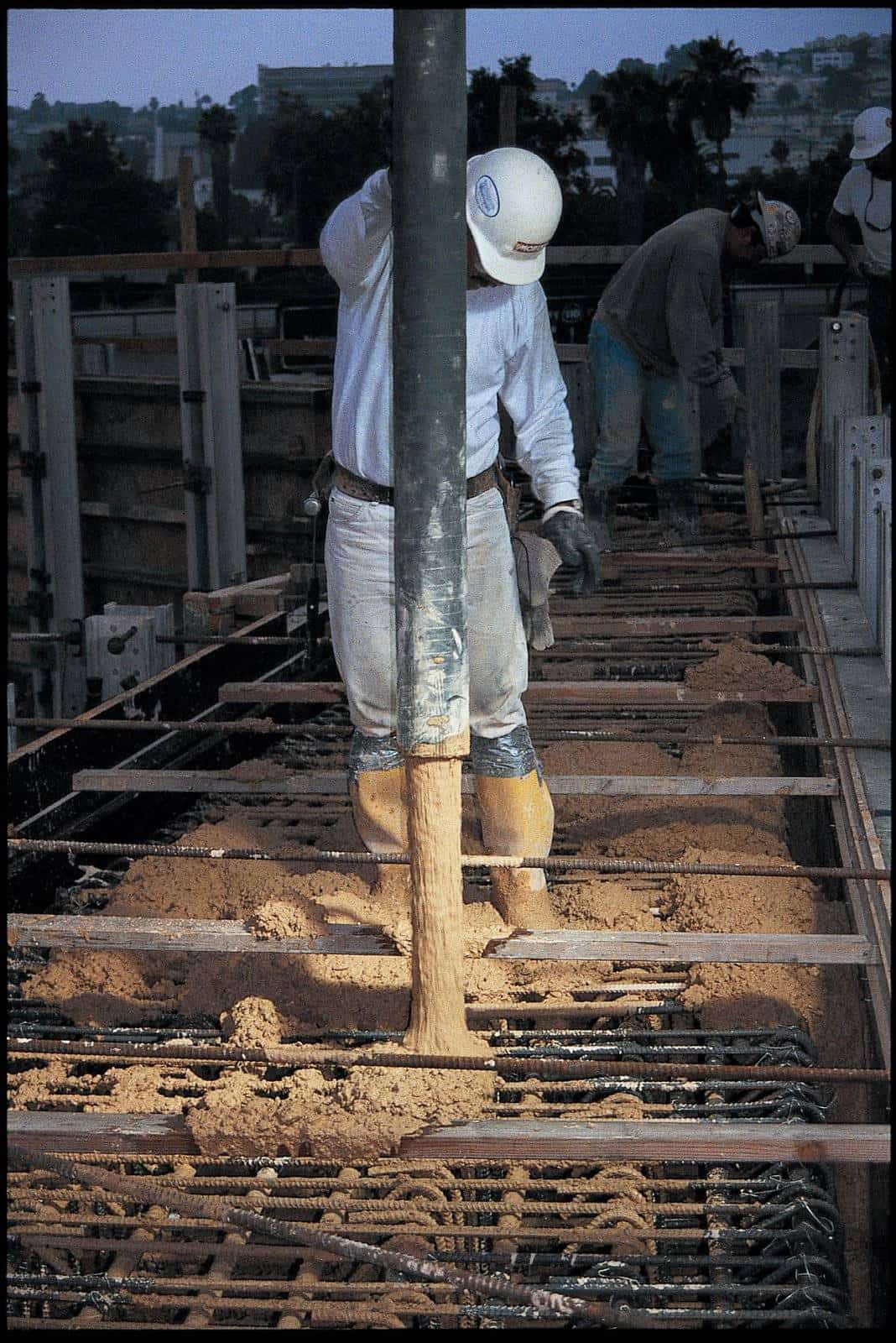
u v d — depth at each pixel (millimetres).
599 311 6898
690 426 7309
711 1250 2738
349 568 3412
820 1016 3395
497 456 3492
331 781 4586
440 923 2920
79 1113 2877
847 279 9289
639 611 6562
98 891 4320
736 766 4922
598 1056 3213
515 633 3492
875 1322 3033
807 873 3334
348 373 3316
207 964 3631
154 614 6316
